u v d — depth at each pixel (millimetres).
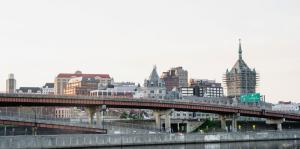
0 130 166125
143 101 165500
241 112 194000
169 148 112312
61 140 101312
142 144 118438
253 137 148500
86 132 150250
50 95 143000
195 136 132250
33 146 96125
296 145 128500
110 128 147875
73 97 147625
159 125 176000
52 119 142500
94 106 156000
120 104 159250
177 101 175375
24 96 138250
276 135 155000
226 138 140500
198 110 184250
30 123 135875
